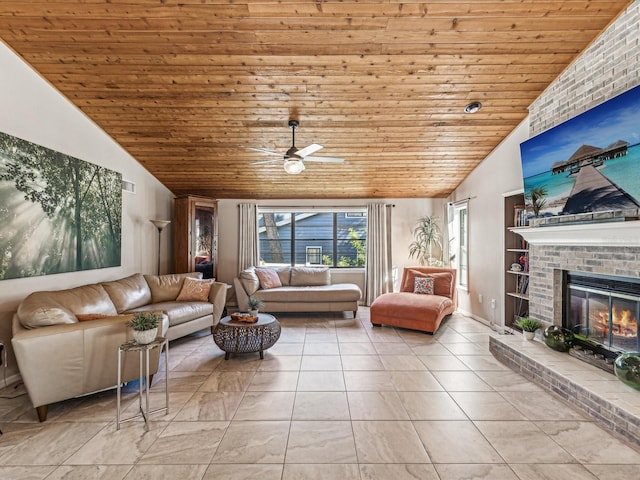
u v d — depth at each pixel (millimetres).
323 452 2006
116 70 3291
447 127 4215
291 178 5684
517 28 2791
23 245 3098
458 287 5785
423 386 2889
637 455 1966
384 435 2176
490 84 3457
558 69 3230
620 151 2398
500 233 4535
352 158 5000
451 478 1791
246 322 3574
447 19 2717
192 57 3137
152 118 4035
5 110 2953
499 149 4562
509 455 1975
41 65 3207
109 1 2580
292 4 2584
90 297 3398
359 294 5383
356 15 2682
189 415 2430
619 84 2568
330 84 3479
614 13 2609
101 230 4215
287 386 2898
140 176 5148
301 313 5727
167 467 1886
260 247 6973
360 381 2994
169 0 2568
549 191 3141
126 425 2309
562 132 2922
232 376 3111
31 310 2541
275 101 3748
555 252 3266
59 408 2547
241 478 1797
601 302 2846
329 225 6906
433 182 5836
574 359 2949
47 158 3381
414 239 6609
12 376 3002
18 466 1899
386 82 3447
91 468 1882
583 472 1832
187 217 5566
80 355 2490
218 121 4109
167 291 4598
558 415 2408
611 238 2539
